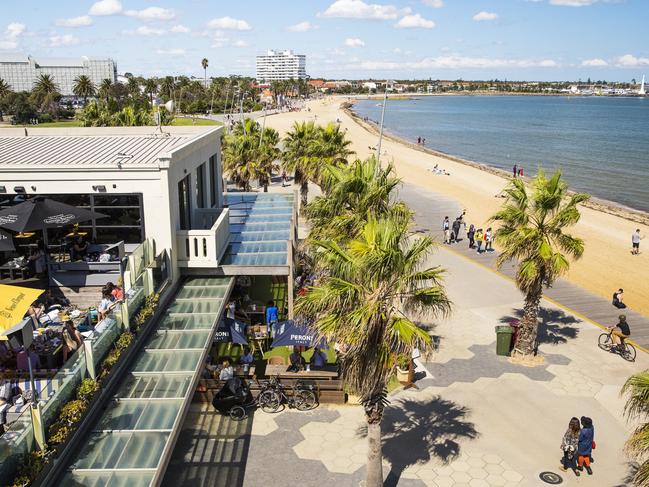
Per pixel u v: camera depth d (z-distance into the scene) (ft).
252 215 90.53
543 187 64.44
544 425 53.11
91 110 171.94
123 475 30.96
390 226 40.16
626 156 333.42
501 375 62.64
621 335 67.10
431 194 187.93
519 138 451.12
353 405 56.08
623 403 56.85
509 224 65.62
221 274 62.28
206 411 55.11
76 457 32.37
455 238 123.03
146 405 37.52
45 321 48.42
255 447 49.44
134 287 47.39
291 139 132.36
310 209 65.31
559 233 63.98
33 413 30.07
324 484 44.68
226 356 66.44
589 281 101.96
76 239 57.47
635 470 46.55
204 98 522.88
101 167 55.72
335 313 38.75
